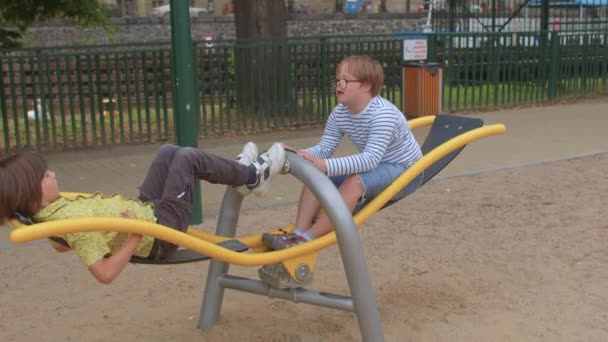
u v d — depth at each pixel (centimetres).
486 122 1070
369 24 2167
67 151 886
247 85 1004
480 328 385
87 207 285
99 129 973
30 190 266
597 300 416
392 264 482
